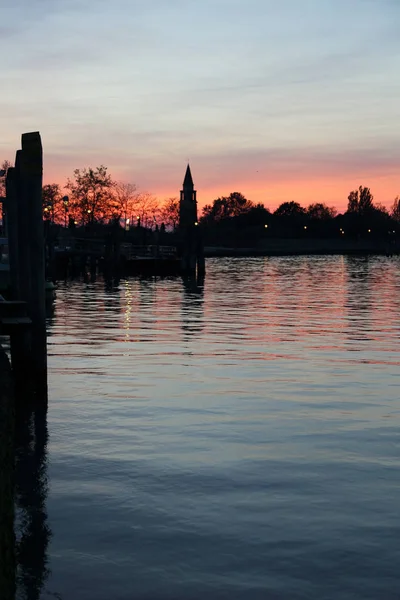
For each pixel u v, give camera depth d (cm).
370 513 826
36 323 1419
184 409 1327
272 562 703
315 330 2572
